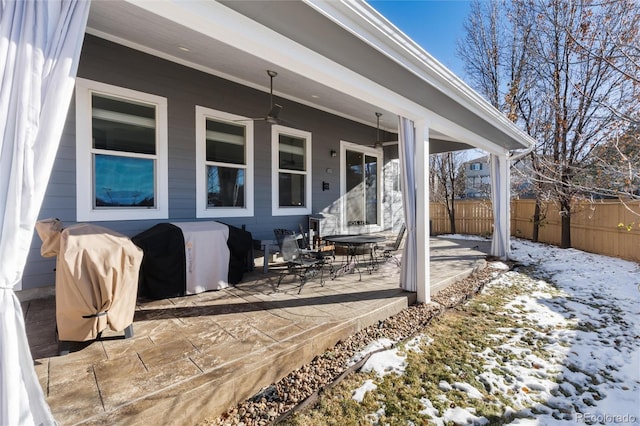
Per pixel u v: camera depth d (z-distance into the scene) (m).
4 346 1.27
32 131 1.32
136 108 3.94
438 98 3.67
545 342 3.02
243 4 1.96
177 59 4.18
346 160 7.01
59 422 1.50
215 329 2.63
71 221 3.46
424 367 2.50
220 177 4.79
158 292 3.40
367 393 2.15
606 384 2.37
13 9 1.29
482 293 4.54
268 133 5.35
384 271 4.96
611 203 7.28
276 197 5.52
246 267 4.78
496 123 4.88
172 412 1.69
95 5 2.90
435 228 12.32
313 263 4.05
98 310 2.16
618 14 4.12
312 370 2.36
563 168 7.14
